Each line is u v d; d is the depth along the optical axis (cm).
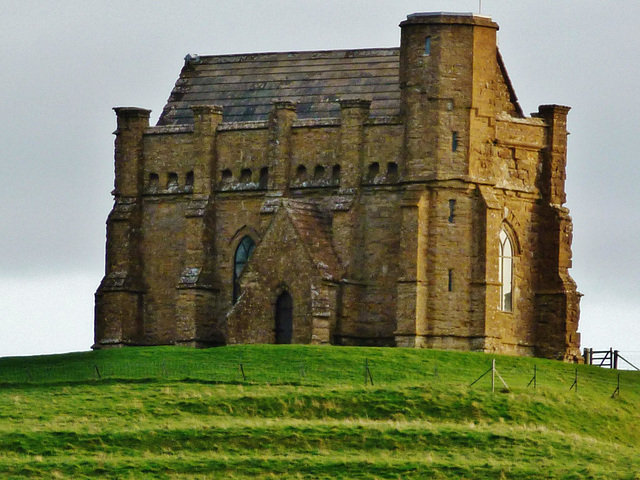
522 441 19525
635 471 18725
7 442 19388
